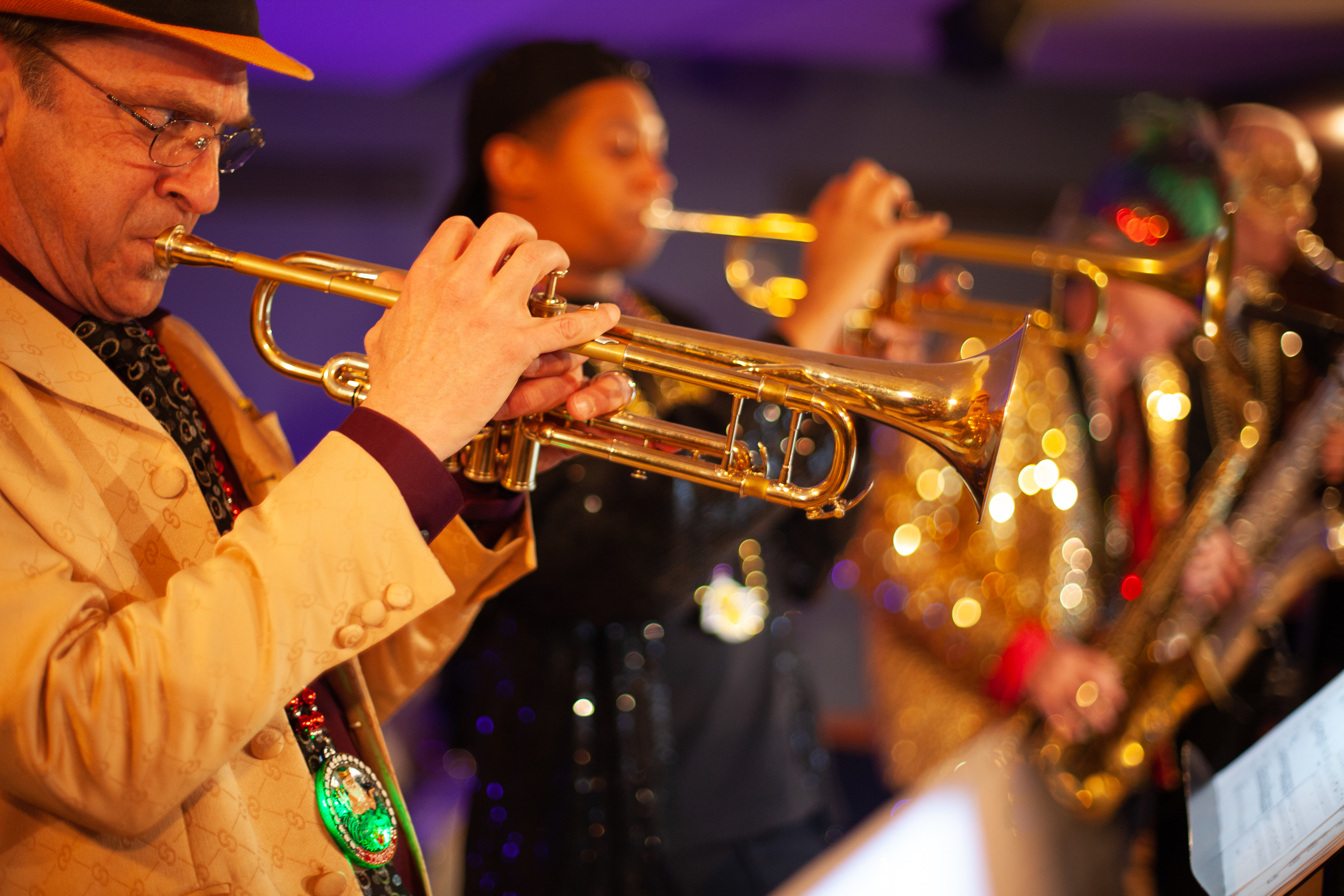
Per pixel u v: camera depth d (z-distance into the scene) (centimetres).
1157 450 190
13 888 71
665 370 92
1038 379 186
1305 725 99
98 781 65
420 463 74
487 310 76
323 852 81
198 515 80
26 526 70
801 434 153
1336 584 186
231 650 68
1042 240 195
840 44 455
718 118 470
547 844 140
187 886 74
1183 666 178
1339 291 208
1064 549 182
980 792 172
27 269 81
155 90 78
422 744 285
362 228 432
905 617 190
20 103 76
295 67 84
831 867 155
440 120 434
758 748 151
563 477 139
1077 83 493
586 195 152
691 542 140
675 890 142
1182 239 177
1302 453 190
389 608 73
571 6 390
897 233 163
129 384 85
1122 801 174
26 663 64
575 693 143
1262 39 435
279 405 415
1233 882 81
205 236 416
